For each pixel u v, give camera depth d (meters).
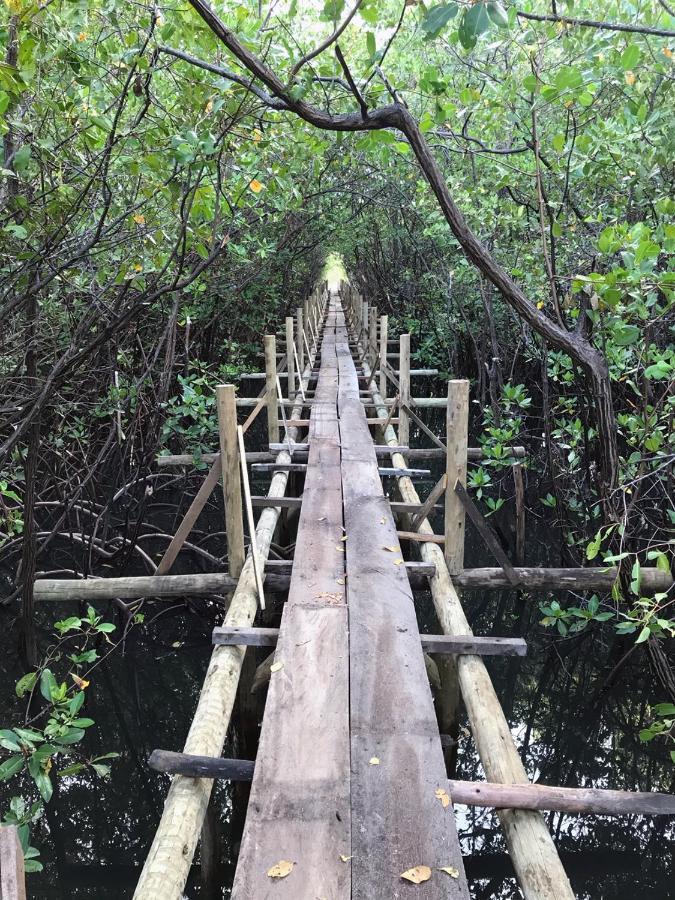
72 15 3.15
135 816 4.95
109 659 6.29
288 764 2.48
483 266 2.78
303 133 5.34
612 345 4.52
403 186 11.62
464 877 2.03
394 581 3.90
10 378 4.70
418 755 2.53
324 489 5.39
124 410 7.13
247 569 4.18
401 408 7.05
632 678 5.80
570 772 5.36
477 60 6.35
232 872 4.13
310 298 15.88
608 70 4.89
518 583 4.18
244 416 12.30
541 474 8.65
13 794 4.77
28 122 3.76
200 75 3.83
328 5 2.47
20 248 4.05
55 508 7.39
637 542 5.50
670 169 5.01
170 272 6.04
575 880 4.23
